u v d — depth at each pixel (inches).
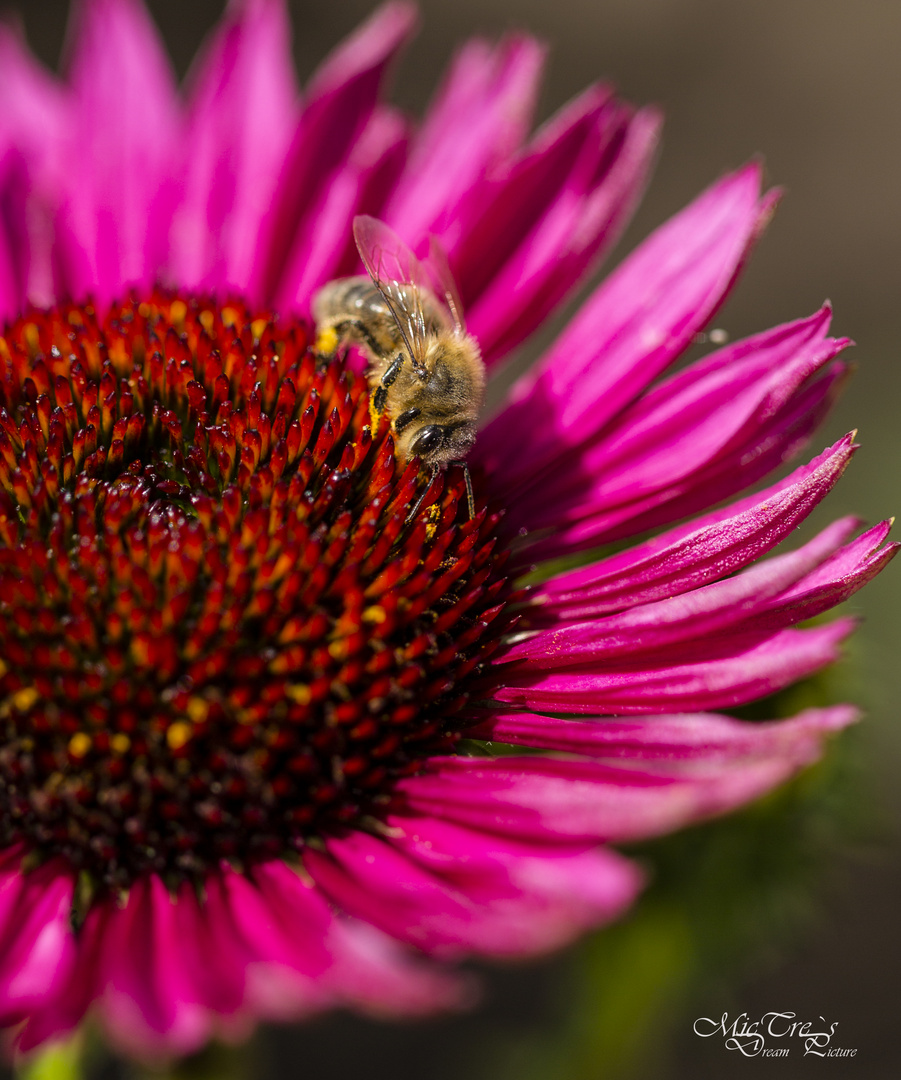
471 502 7.9
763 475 8.0
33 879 7.3
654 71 19.1
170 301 8.2
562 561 8.2
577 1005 8.7
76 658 7.4
